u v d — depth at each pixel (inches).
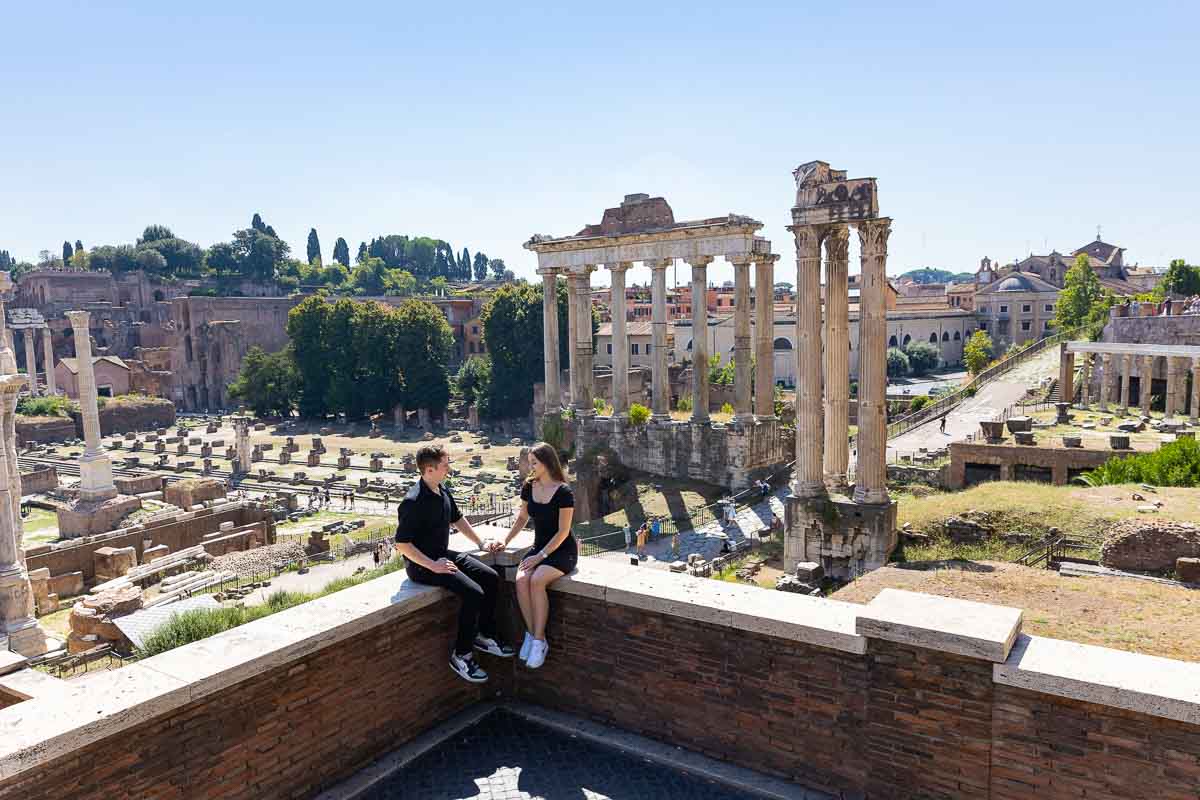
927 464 2031.3
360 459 3976.4
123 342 7017.7
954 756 285.0
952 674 282.4
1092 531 1139.3
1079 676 258.4
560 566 364.8
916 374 5344.5
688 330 4645.7
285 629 319.3
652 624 346.6
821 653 307.3
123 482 3307.1
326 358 5123.0
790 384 4709.6
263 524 2404.0
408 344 4800.7
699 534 1636.3
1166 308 2893.7
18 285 7583.7
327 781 326.6
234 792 296.2
